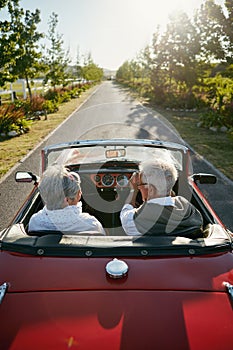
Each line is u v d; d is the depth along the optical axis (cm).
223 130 1294
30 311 182
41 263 216
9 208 562
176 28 2247
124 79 8238
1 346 165
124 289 195
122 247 224
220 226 264
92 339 166
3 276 207
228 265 218
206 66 2234
